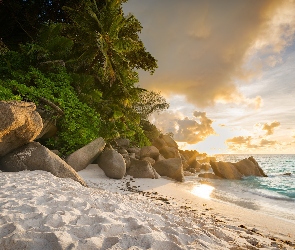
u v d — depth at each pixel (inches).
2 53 561.0
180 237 138.9
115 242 112.3
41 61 578.2
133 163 553.9
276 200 419.5
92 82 714.8
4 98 413.1
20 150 314.5
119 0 810.2
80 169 459.5
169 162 634.8
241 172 844.6
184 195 398.3
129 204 215.0
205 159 1736.0
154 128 1293.1
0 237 107.5
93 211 156.3
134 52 917.2
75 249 100.3
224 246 138.3
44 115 476.1
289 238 199.6
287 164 2655.0
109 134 677.9
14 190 191.2
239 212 296.0
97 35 727.1
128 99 861.2
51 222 127.0
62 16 848.3
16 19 722.8
